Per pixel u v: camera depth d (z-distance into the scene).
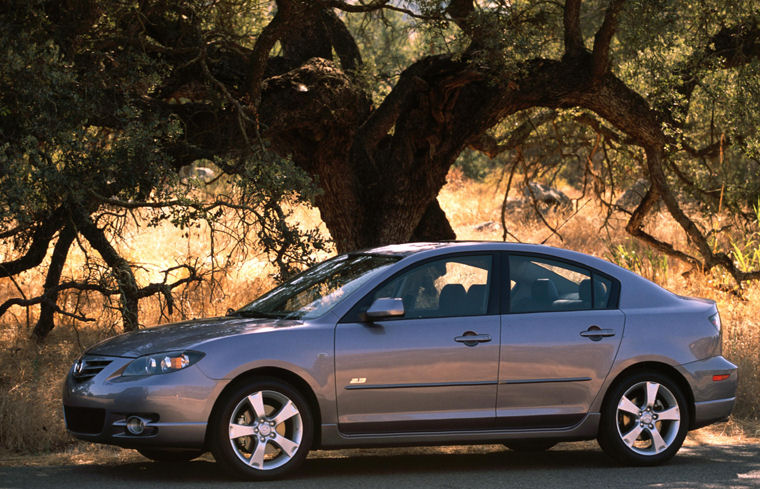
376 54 25.50
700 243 22.61
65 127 12.29
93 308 20.73
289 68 19.20
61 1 13.88
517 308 10.48
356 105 18.38
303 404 9.57
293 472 9.64
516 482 9.71
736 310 20.17
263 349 9.45
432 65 19.28
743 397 14.30
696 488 9.40
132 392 9.17
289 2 15.95
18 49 11.75
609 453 10.66
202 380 9.22
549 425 10.41
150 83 14.88
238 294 21.03
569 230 35.81
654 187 23.27
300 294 10.73
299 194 14.05
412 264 10.36
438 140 19.83
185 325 10.35
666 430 10.89
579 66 19.44
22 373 14.57
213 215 13.65
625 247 32.09
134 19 15.74
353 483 9.51
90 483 9.36
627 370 10.77
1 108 11.67
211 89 16.66
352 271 10.70
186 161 16.88
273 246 13.98
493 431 10.23
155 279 23.36
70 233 17.33
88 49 14.88
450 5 19.03
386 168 20.23
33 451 11.52
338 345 9.72
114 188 12.91
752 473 10.29
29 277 23.45
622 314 10.77
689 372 10.82
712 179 27.17
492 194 47.00
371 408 9.79
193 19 16.47
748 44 21.95
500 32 16.45
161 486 9.18
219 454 9.32
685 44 20.17
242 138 17.12
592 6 25.89
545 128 27.97
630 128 20.70
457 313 10.26
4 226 12.95
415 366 9.90
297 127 18.11
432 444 10.15
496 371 10.16
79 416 9.63
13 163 10.93
